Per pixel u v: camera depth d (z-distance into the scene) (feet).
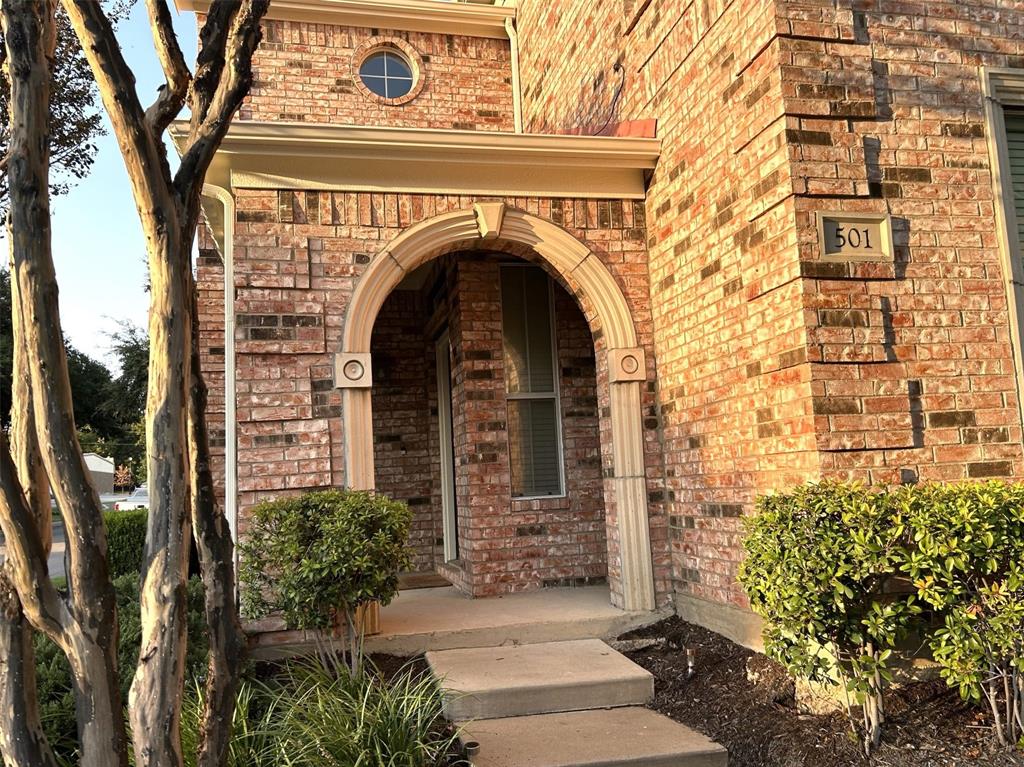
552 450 24.95
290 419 18.15
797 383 15.03
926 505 11.93
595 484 24.59
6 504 6.60
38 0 6.90
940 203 15.90
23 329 6.73
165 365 7.09
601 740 13.65
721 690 15.42
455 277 24.91
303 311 18.47
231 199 18.85
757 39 16.08
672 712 15.12
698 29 18.61
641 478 20.34
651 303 21.17
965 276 15.79
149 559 6.93
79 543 6.74
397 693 12.88
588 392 25.03
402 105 31.17
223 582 7.80
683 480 19.56
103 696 6.76
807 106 15.39
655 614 19.83
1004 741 11.53
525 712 15.19
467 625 18.93
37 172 6.80
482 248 21.06
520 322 25.11
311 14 30.19
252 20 8.06
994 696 11.67
